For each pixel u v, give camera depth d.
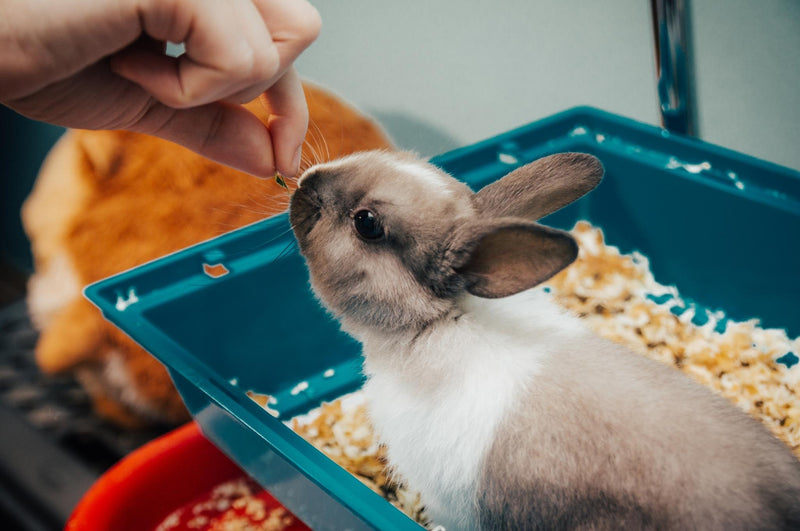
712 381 0.51
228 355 0.50
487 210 0.38
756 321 0.54
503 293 0.35
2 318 0.68
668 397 0.36
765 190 0.52
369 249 0.38
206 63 0.26
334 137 0.56
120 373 0.55
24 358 0.64
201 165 0.54
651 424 0.35
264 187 0.55
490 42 0.62
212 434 0.45
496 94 0.64
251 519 0.48
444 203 0.37
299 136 0.34
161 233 0.54
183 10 0.25
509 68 0.63
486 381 0.37
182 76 0.27
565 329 0.39
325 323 0.53
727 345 0.53
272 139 0.34
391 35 0.65
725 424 0.35
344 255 0.38
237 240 0.49
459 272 0.36
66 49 0.26
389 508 0.34
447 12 0.62
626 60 0.59
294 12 0.28
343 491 0.34
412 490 0.43
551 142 0.57
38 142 0.70
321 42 0.68
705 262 0.55
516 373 0.37
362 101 0.68
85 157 0.55
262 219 0.52
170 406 0.56
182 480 0.48
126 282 0.47
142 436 0.57
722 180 0.53
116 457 0.56
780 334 0.53
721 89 0.57
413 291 0.37
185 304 0.47
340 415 0.52
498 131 0.65
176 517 0.48
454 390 0.37
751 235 0.52
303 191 0.39
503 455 0.36
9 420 0.58
